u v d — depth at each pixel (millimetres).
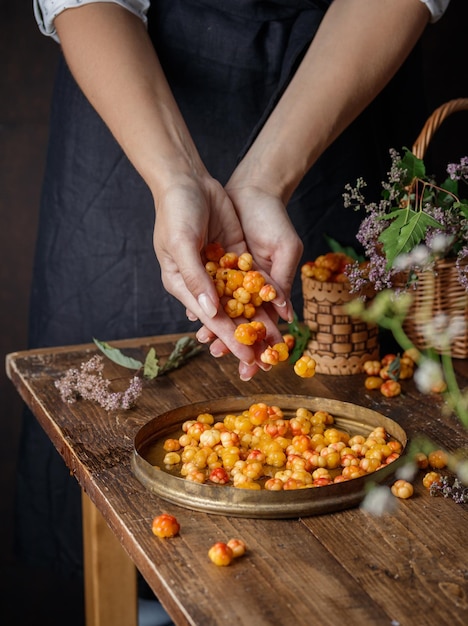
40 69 2012
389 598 869
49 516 1734
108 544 1387
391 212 1206
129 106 1275
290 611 855
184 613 854
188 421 1146
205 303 1128
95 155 1609
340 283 1289
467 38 1956
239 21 1504
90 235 1642
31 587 2230
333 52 1317
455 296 1317
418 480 1047
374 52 1315
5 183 2049
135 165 1265
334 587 882
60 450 1158
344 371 1312
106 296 1660
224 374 1320
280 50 1515
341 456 1072
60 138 1648
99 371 1310
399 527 965
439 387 1248
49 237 1680
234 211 1236
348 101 1312
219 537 950
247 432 1131
